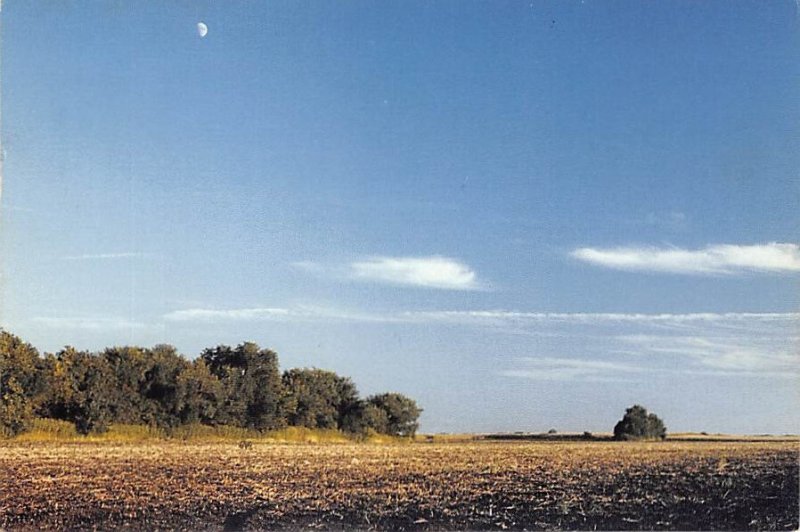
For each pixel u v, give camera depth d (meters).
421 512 25.30
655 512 25.61
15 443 34.59
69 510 25.05
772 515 25.44
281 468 31.67
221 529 23.69
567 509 25.67
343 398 41.56
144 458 32.50
